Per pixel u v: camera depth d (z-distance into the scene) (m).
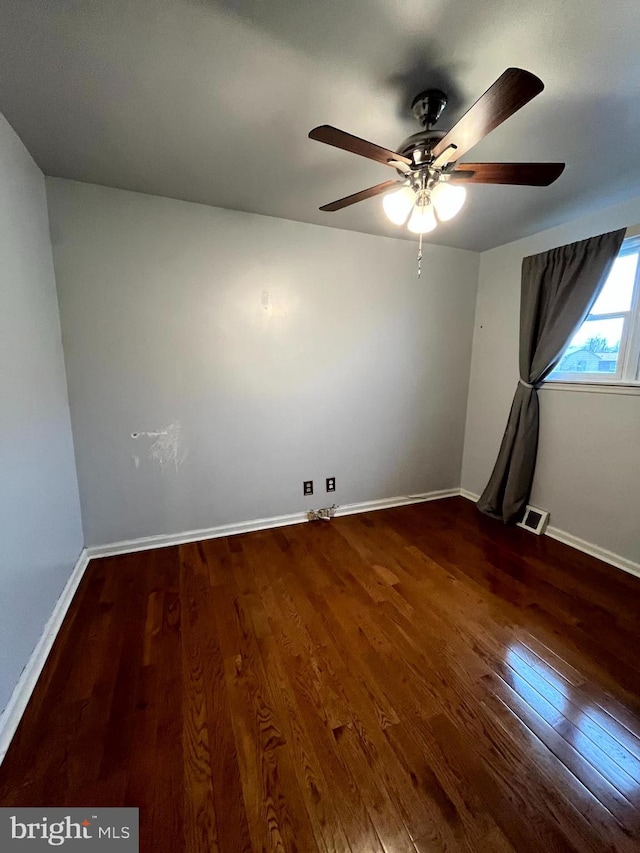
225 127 1.56
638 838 0.97
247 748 1.19
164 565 2.29
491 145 1.69
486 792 1.07
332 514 3.03
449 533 2.76
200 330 2.42
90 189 2.06
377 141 1.66
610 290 2.36
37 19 1.04
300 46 1.15
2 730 1.19
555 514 2.68
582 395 2.46
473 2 1.00
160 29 1.08
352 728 1.26
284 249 2.56
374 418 3.09
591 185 2.02
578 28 1.08
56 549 1.84
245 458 2.69
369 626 1.76
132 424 2.35
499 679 1.47
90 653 1.59
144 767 1.13
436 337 3.21
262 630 1.73
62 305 2.09
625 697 1.39
